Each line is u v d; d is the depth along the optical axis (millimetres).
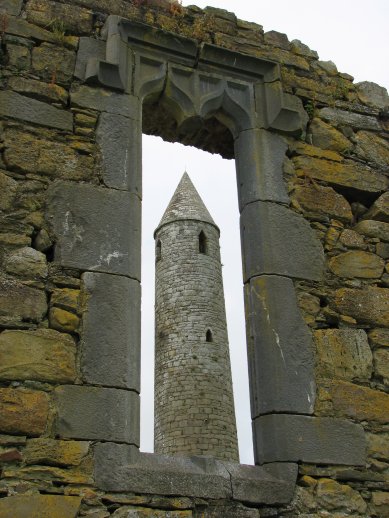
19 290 4895
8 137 5410
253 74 6719
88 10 6316
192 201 27375
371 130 6957
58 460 4430
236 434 21984
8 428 4422
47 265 5070
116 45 6102
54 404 4605
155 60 6359
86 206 5391
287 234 5988
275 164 6309
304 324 5641
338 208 6344
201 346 22953
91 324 4965
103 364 4855
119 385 4820
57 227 5227
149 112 6562
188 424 21266
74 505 4320
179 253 25406
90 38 6152
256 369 5453
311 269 5918
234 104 6527
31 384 4621
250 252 5918
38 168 5398
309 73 6996
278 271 5773
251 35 6953
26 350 4711
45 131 5574
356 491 5090
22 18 5980
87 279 5113
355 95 7078
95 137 5730
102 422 4648
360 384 5574
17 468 4344
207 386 22094
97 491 4434
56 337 4832
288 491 4895
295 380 5359
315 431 5199
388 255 6305
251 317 5672
